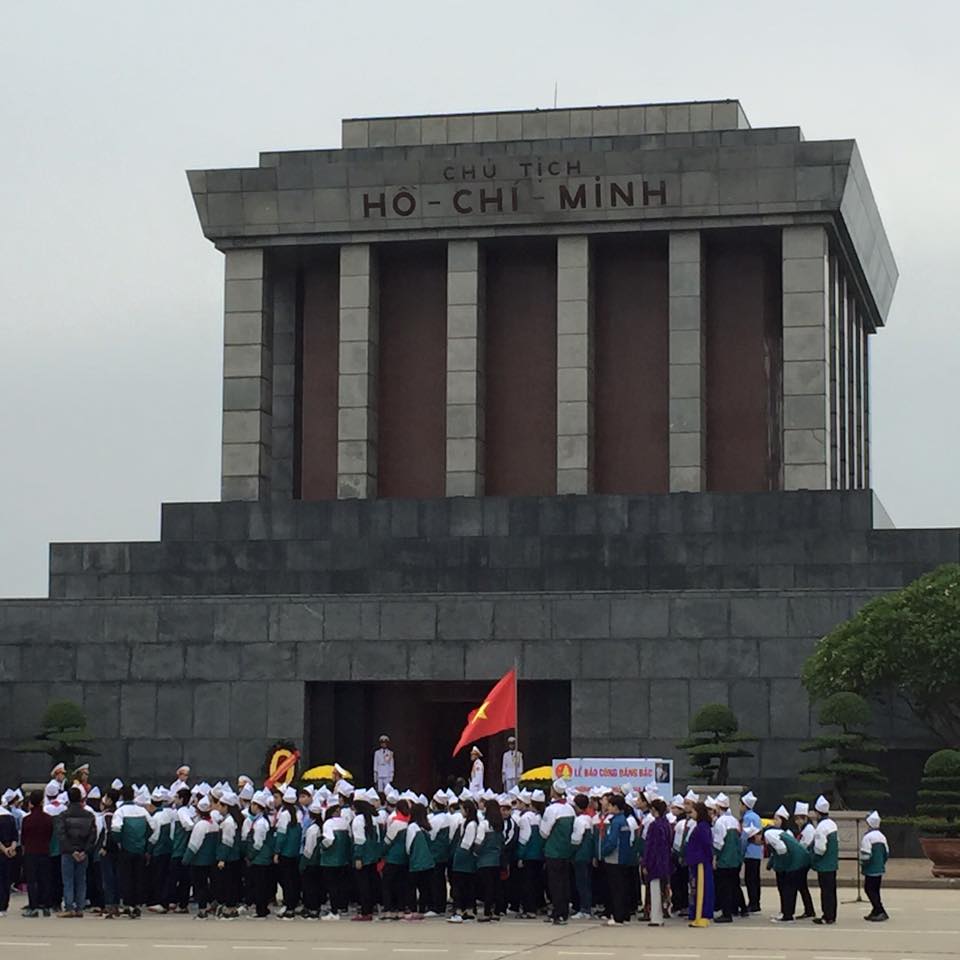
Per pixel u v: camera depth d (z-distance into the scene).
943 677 57.22
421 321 75.81
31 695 67.06
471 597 65.56
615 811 39.25
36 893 40.62
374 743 66.94
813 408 71.06
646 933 36.88
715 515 69.31
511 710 55.06
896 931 37.47
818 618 63.53
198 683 66.31
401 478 75.25
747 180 71.50
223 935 36.38
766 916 41.25
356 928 37.91
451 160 73.19
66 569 71.31
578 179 72.44
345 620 66.00
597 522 69.88
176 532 71.94
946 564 62.09
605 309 74.88
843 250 77.25
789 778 62.84
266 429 75.06
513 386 75.06
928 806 52.16
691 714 63.75
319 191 73.94
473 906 40.28
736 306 74.38
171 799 42.19
